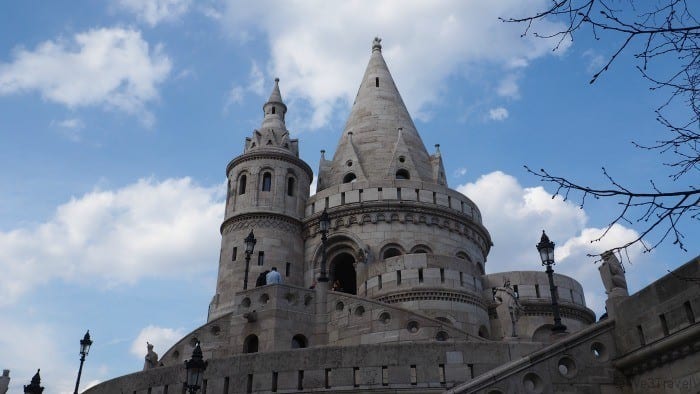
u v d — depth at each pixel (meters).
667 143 7.77
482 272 42.59
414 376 20.33
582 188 8.07
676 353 14.84
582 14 7.61
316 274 39.78
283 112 47.94
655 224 7.79
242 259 39.12
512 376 15.63
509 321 32.53
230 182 43.53
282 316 28.95
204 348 29.66
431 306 31.78
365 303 28.62
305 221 42.06
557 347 16.22
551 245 23.81
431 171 47.28
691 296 14.76
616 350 16.58
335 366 21.00
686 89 7.62
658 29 7.42
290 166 43.59
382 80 51.47
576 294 36.94
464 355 20.36
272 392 21.22
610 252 8.37
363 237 39.31
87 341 28.02
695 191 7.46
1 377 37.34
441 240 40.03
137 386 24.06
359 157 46.09
